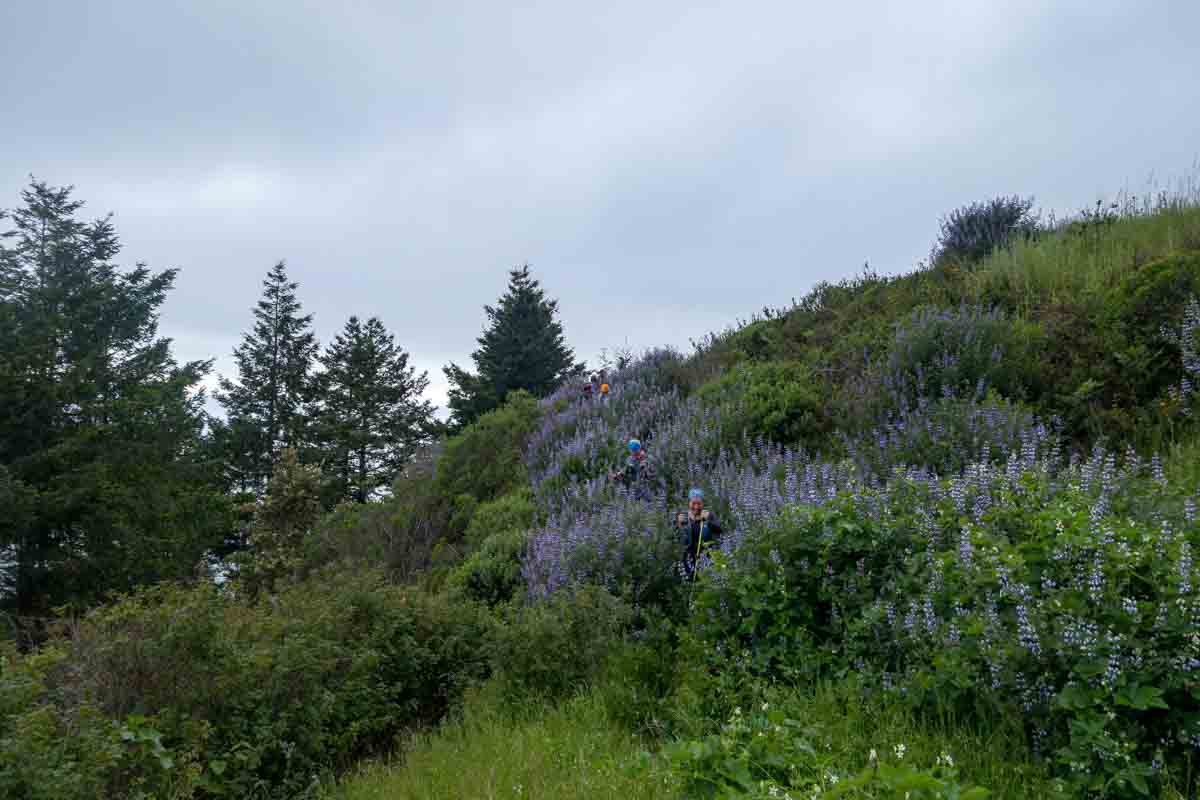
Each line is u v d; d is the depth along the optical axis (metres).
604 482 11.35
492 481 15.37
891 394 9.75
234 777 4.80
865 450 8.64
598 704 5.43
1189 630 3.39
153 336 29.70
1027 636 3.73
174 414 26.05
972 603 4.34
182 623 4.96
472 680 6.89
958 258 14.28
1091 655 3.50
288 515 17.30
